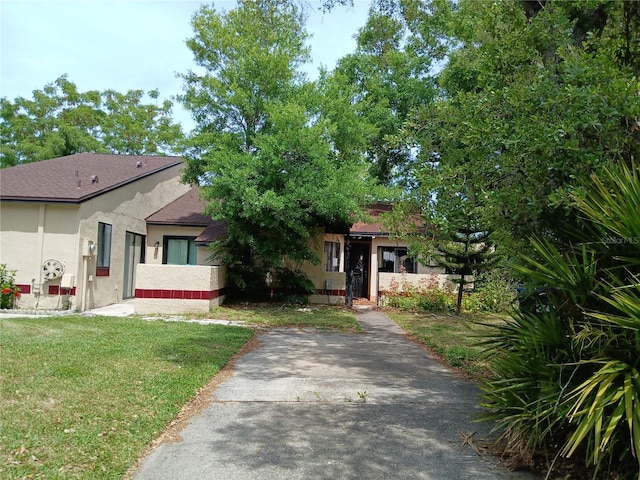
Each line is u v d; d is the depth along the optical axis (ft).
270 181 43.80
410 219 27.89
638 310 10.60
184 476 12.57
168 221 56.75
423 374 24.31
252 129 48.37
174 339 29.45
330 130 45.16
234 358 26.76
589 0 21.53
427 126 24.13
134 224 53.88
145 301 42.37
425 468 13.28
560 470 12.76
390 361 27.32
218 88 46.73
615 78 14.65
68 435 14.28
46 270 41.39
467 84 48.47
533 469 13.10
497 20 25.62
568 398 11.83
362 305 55.01
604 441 10.02
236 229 46.29
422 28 62.44
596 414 10.36
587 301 12.52
